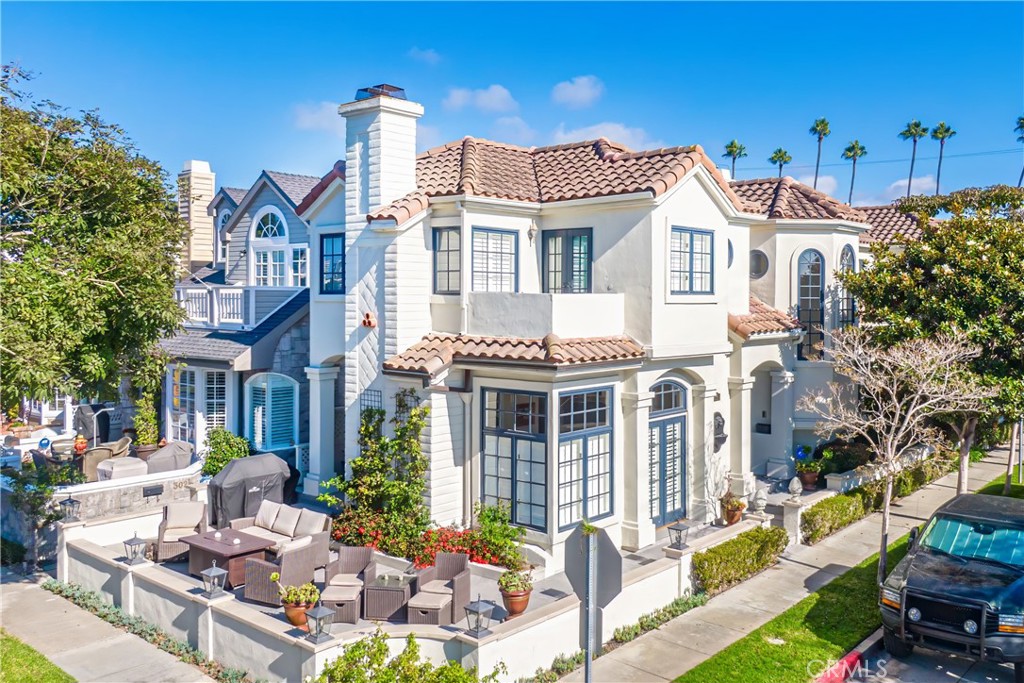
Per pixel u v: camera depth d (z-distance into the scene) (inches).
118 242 605.0
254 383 903.1
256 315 919.0
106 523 655.1
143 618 541.3
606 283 689.6
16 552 665.0
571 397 623.2
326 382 814.5
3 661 478.6
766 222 906.1
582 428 633.0
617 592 363.9
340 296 776.3
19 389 551.2
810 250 911.0
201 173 1206.3
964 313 709.9
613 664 479.5
